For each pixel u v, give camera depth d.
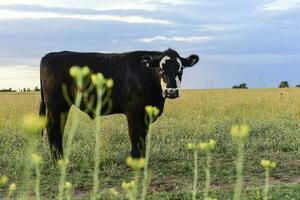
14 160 8.88
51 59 9.82
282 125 14.40
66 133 12.46
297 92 40.09
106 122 14.81
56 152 9.31
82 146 10.51
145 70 9.47
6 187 7.53
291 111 18.77
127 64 9.62
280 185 7.64
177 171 8.75
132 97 9.48
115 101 9.62
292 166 9.37
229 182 7.99
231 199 6.59
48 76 9.77
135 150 9.41
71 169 8.70
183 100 26.30
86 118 14.38
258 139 11.84
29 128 2.05
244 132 2.67
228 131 12.92
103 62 9.72
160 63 9.02
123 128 13.48
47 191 7.21
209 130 12.90
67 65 9.66
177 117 17.81
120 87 9.56
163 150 10.08
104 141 10.84
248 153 10.34
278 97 27.55
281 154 10.53
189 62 9.23
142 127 9.55
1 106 22.25
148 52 9.77
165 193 6.96
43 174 8.38
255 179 8.31
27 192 2.71
